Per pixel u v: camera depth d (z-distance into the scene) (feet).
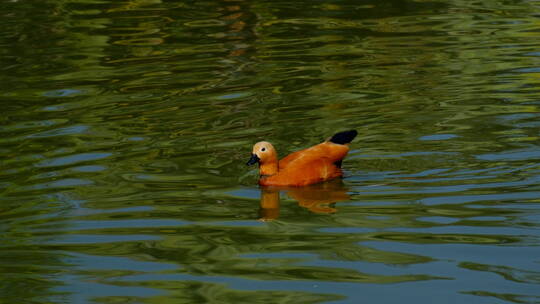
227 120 54.75
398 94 59.06
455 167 45.75
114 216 40.75
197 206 41.83
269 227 39.17
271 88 61.67
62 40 78.13
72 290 33.65
